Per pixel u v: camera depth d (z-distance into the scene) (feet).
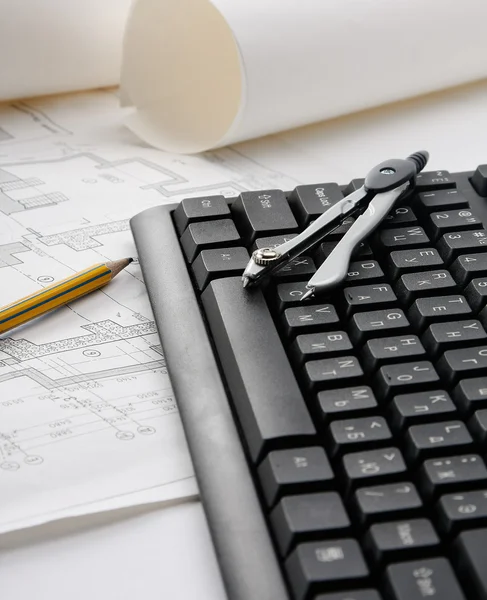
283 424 1.25
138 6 2.42
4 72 2.52
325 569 1.07
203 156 2.41
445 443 1.21
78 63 2.62
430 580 1.05
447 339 1.37
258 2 2.29
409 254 1.58
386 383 1.30
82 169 2.31
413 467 1.21
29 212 2.08
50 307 1.69
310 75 2.33
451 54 2.53
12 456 1.36
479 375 1.32
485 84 2.81
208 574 1.22
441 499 1.14
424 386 1.30
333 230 1.65
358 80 2.42
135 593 1.19
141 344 1.64
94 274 1.76
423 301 1.46
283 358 1.37
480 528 1.11
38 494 1.30
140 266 1.76
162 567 1.23
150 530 1.28
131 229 1.84
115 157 2.39
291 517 1.13
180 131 2.49
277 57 2.25
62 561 1.24
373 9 2.38
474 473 1.17
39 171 2.29
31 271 1.85
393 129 2.53
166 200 2.15
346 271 1.51
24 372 1.55
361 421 1.25
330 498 1.16
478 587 1.05
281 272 1.55
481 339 1.38
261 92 2.27
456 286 1.51
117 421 1.44
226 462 1.25
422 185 1.78
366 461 1.19
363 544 1.12
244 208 1.71
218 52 2.51
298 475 1.18
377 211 1.65
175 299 1.57
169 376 1.44
